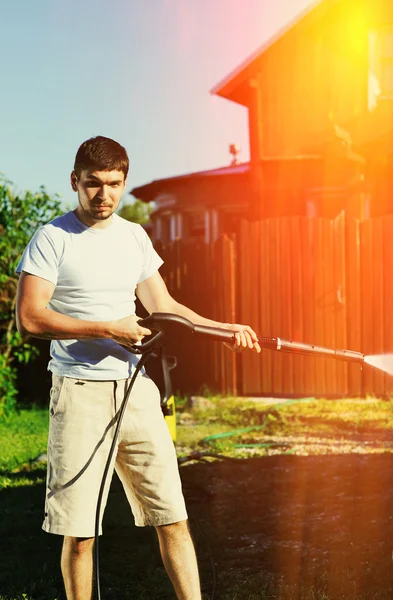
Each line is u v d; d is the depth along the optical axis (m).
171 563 3.12
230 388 11.14
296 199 15.90
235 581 3.98
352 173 15.07
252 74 15.84
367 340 10.58
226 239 11.23
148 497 3.13
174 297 11.65
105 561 4.38
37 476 6.39
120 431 3.10
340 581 3.87
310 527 4.85
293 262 10.94
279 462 6.74
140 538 4.77
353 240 10.67
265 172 16.05
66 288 3.06
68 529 3.02
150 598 3.85
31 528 4.94
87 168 2.95
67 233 3.05
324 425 8.36
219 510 5.32
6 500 5.61
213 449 7.32
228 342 3.22
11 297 9.91
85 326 2.94
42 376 11.69
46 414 10.15
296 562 4.25
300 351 3.24
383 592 3.71
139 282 3.39
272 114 15.81
